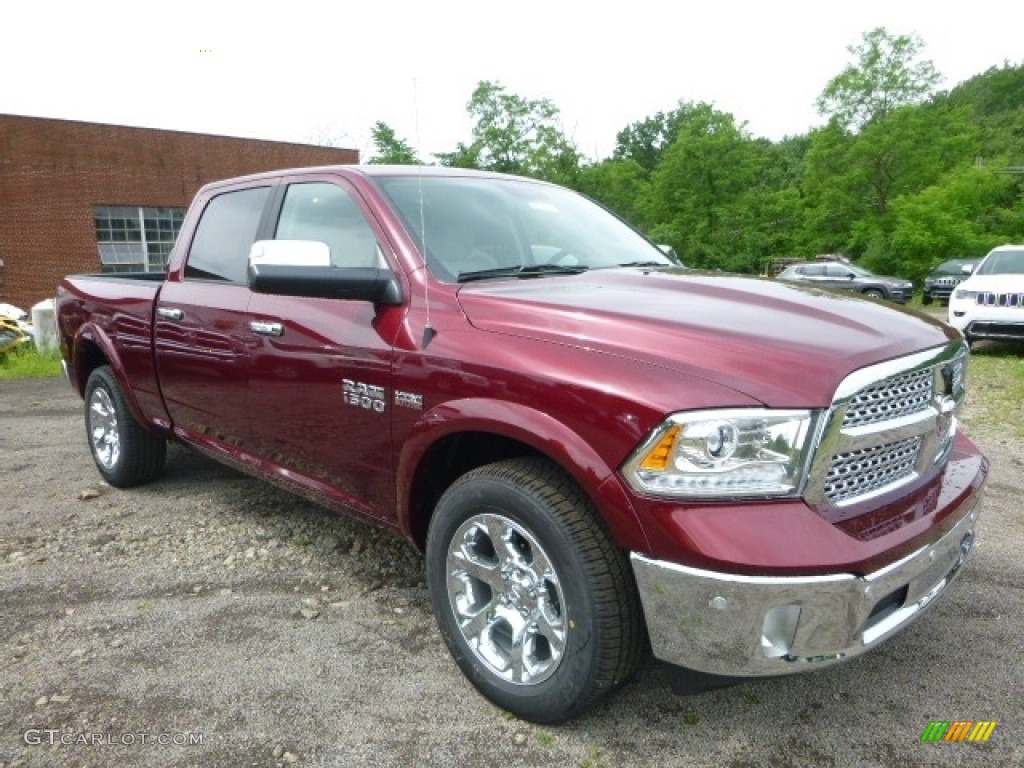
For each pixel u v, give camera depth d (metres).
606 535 2.28
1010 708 2.63
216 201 4.19
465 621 2.66
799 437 2.10
